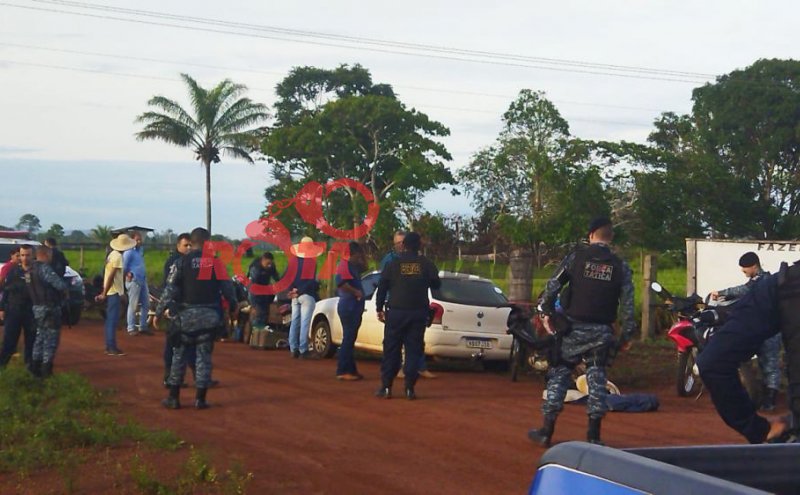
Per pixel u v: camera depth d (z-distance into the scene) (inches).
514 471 311.9
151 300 810.2
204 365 418.0
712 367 154.6
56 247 725.3
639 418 420.5
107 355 609.0
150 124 1942.7
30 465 306.7
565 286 381.4
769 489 118.6
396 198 1478.8
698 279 655.8
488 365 584.1
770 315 152.9
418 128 1722.4
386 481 298.0
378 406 432.5
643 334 714.8
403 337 454.3
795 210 2032.5
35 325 490.6
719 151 2098.9
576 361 338.6
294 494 281.9
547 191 1175.6
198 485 285.7
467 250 981.8
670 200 1565.0
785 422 153.7
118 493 279.1
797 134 1983.3
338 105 1695.4
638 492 99.6
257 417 400.8
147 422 386.0
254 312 700.7
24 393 432.5
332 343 624.7
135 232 748.0
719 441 366.6
